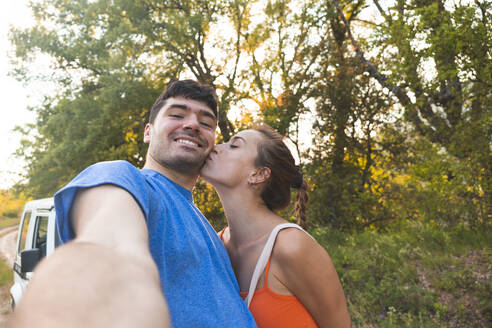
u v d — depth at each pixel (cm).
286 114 1113
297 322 144
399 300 464
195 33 1341
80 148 1199
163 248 90
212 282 98
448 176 801
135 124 1258
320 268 146
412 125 952
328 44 1160
